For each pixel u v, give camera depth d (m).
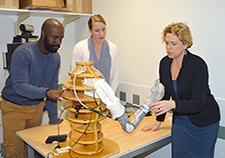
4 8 2.13
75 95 1.23
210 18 1.78
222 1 1.70
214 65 1.81
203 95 1.42
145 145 1.55
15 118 1.94
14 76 1.68
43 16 2.79
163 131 1.75
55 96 1.43
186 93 1.53
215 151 1.89
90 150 1.36
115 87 2.25
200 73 1.46
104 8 2.63
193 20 1.89
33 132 1.73
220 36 1.74
